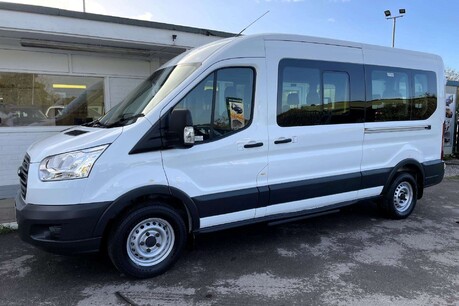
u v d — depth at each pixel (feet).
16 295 11.65
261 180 14.69
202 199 13.33
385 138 18.39
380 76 18.07
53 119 24.88
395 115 18.79
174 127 12.20
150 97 13.55
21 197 12.59
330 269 13.55
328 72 16.22
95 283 12.44
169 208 12.86
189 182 13.02
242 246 15.69
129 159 11.96
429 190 26.96
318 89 15.94
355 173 17.38
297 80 15.34
